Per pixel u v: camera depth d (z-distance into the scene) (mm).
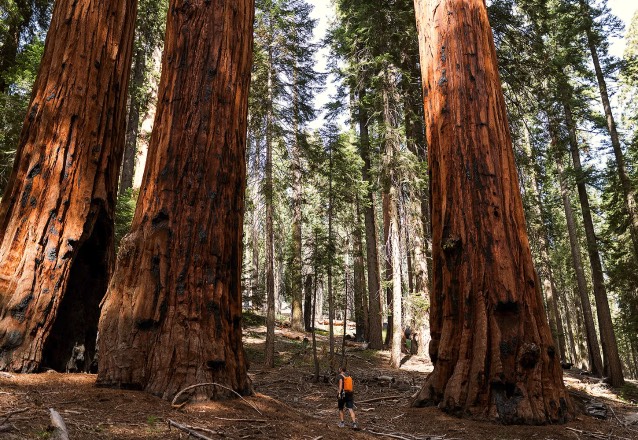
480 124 9797
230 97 8039
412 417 8289
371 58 19375
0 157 13625
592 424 7918
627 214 20375
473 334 8734
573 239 22281
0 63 15805
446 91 10328
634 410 10719
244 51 8562
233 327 7348
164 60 8234
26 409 4660
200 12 8172
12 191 7742
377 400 10922
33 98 8297
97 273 8781
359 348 23391
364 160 24531
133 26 9961
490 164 9539
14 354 6840
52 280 7520
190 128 7574
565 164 26297
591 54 21078
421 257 18719
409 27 18141
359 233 25797
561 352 25531
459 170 9719
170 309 6684
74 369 8086
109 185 8938
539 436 7016
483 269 8906
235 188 7910
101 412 5125
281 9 20656
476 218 9281
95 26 8859
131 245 7105
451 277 9445
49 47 8609
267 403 6898
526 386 8008
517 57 17656
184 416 5430
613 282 19891
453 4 10648
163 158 7488
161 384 6156
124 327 6578
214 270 7113
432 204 10672
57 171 7910
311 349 20484
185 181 7340
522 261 9023
